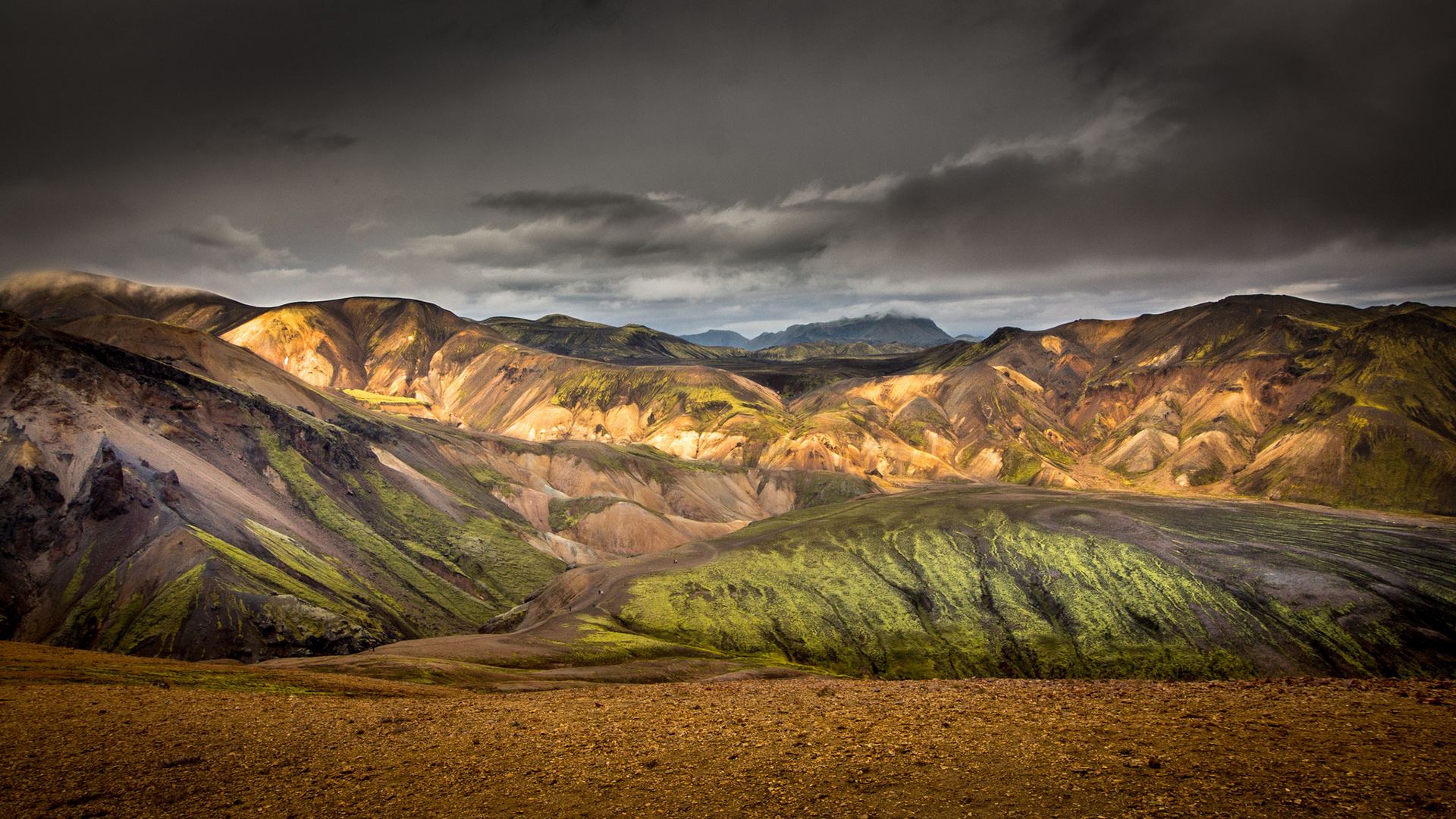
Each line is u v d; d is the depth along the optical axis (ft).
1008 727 97.91
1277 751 79.92
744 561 605.73
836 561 601.62
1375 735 83.76
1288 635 458.50
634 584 555.28
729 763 90.17
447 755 102.06
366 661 304.71
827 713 116.78
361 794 87.51
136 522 569.64
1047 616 510.58
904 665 468.34
